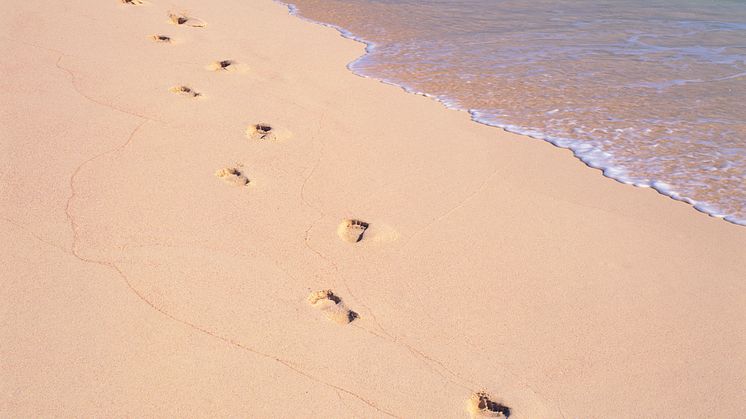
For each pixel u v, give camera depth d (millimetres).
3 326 2729
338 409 2541
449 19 8438
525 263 3480
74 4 6922
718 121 5273
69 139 4125
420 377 2729
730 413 2672
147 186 3770
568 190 4211
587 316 3141
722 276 3463
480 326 3031
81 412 2412
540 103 5617
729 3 9742
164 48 6055
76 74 5113
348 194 3965
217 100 5039
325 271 3293
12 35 5762
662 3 9664
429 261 3441
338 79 5902
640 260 3564
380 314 3057
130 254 3217
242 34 6949
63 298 2904
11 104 4473
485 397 2664
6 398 2434
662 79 6258
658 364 2891
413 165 4375
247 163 4164
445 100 5605
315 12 8508
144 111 4645
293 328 2910
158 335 2781
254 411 2492
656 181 4379
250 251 3361
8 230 3256
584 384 2770
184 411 2461
